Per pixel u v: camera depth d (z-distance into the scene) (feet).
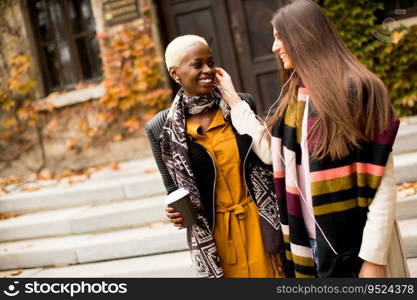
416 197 10.57
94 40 18.54
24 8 18.56
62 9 18.63
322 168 4.97
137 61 17.40
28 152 19.07
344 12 15.24
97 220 13.17
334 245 4.97
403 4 15.26
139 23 17.39
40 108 18.63
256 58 17.34
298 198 5.36
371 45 15.20
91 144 18.52
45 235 13.66
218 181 6.04
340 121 4.80
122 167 16.99
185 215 5.74
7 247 13.47
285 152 5.37
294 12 5.26
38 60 18.78
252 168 6.01
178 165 5.99
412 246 9.61
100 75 18.67
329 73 4.98
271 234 5.98
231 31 17.38
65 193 14.69
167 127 6.12
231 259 6.10
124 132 18.20
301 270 5.41
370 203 4.86
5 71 18.84
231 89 6.07
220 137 6.02
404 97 15.26
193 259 6.33
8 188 17.24
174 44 5.85
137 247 12.06
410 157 12.02
